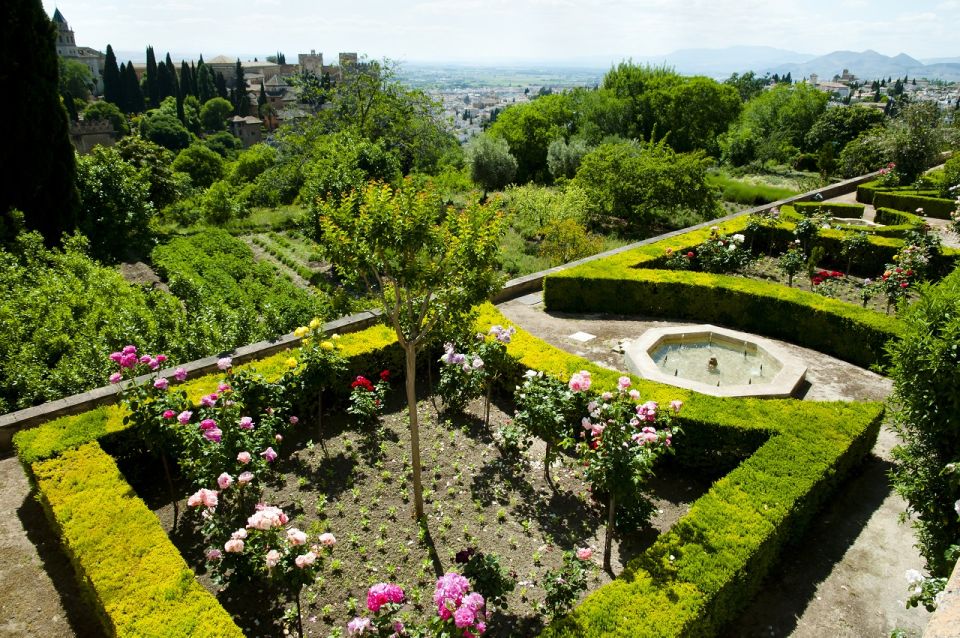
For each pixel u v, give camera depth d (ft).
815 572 20.85
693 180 81.51
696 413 25.64
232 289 60.39
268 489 23.86
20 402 29.07
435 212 19.40
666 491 24.81
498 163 116.16
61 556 20.98
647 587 17.19
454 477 24.89
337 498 23.49
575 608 17.46
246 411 25.41
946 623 7.74
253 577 19.47
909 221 62.69
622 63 158.30
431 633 15.55
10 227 52.70
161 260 69.21
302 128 107.86
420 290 20.34
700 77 147.84
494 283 20.02
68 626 18.25
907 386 19.79
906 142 90.58
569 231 68.18
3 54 53.21
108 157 73.56
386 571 20.02
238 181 165.37
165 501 23.68
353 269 19.79
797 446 23.54
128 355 22.45
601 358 36.29
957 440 18.86
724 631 18.45
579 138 145.59
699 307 42.34
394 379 32.83
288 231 94.12
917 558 21.43
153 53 294.46
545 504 23.44
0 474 24.89
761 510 20.18
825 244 54.34
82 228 68.08
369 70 104.78
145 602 16.39
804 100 176.04
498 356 28.25
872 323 35.37
